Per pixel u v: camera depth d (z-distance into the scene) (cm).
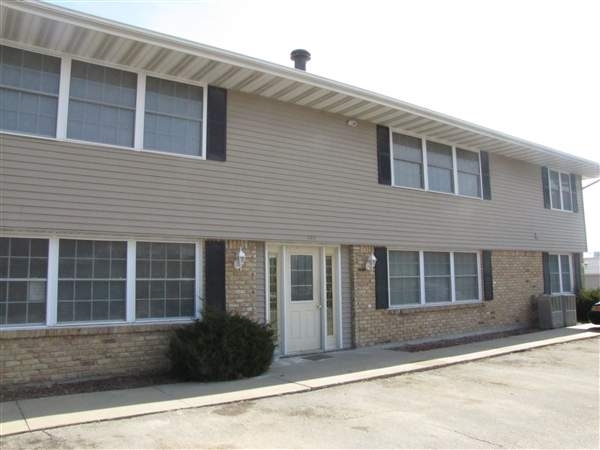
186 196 921
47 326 790
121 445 526
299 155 1083
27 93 803
